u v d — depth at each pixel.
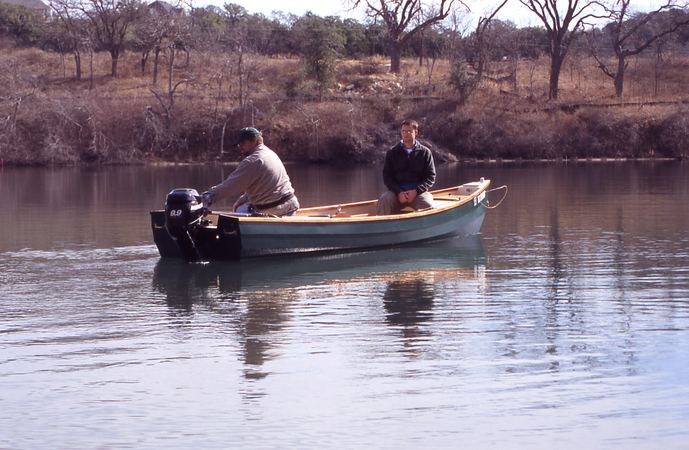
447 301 8.60
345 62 50.88
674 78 50.88
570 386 5.91
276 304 8.53
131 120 39.59
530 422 5.30
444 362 6.47
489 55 50.22
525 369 6.29
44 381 6.12
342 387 5.93
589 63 55.25
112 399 5.76
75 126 38.41
